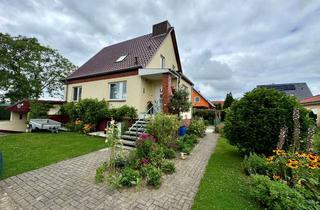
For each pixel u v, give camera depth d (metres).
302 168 3.47
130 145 7.15
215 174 4.54
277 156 4.25
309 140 4.27
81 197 3.22
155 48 12.05
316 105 19.97
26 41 19.62
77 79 13.36
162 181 4.04
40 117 12.41
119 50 14.73
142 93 10.34
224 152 7.25
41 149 6.47
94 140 8.36
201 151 7.39
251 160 4.64
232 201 3.19
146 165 4.36
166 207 2.98
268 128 5.45
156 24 14.16
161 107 9.91
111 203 3.05
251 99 6.07
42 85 21.53
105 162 4.80
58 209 2.84
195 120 13.26
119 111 9.85
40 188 3.53
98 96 11.87
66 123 12.81
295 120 4.34
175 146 7.11
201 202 3.14
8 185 3.63
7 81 18.31
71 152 6.18
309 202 2.78
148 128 7.02
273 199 2.87
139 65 10.00
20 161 5.06
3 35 17.94
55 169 4.59
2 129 15.23
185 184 3.91
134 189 3.58
